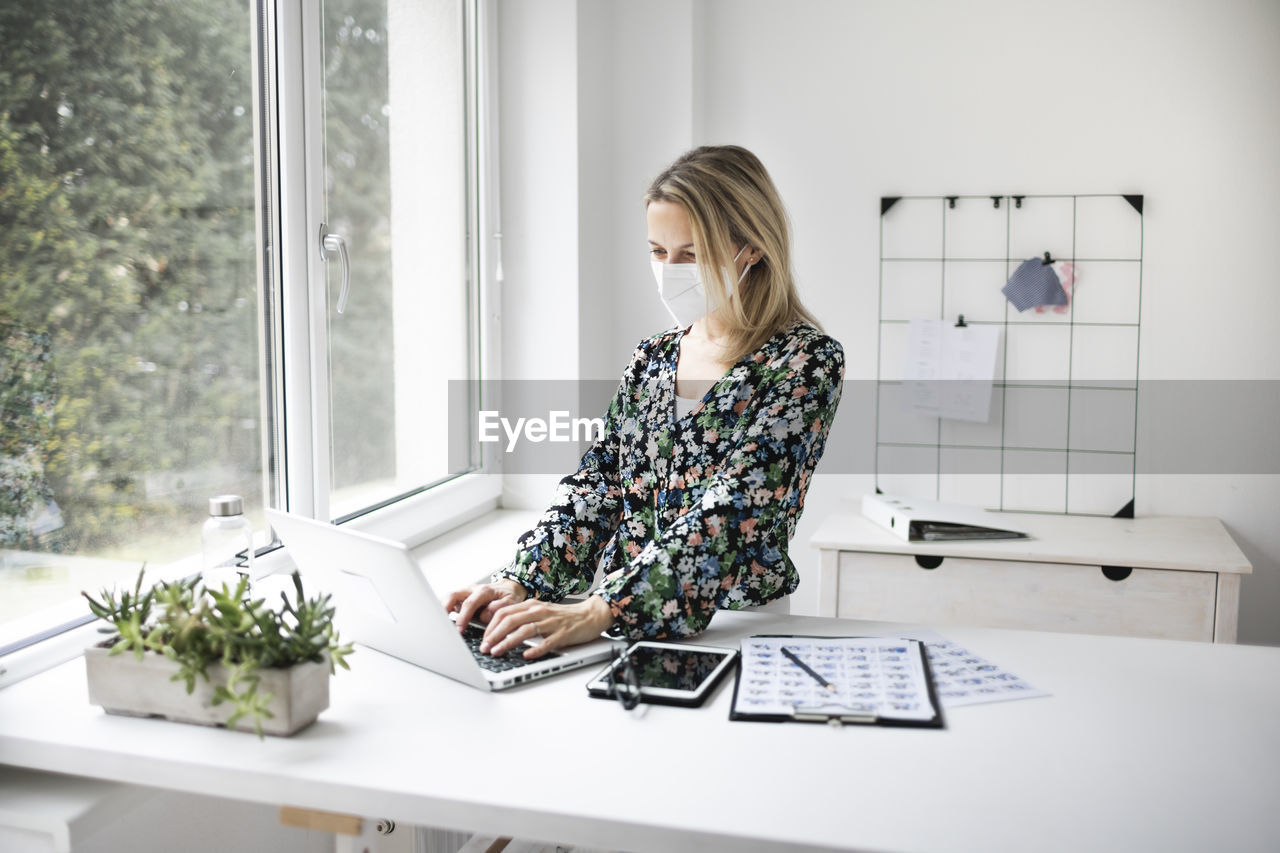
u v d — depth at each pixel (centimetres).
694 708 115
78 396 138
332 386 197
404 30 216
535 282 257
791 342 150
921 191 272
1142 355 263
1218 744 106
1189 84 254
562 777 98
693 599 136
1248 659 132
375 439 212
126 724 111
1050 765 101
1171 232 259
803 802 93
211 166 162
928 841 87
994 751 104
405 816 96
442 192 234
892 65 271
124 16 143
